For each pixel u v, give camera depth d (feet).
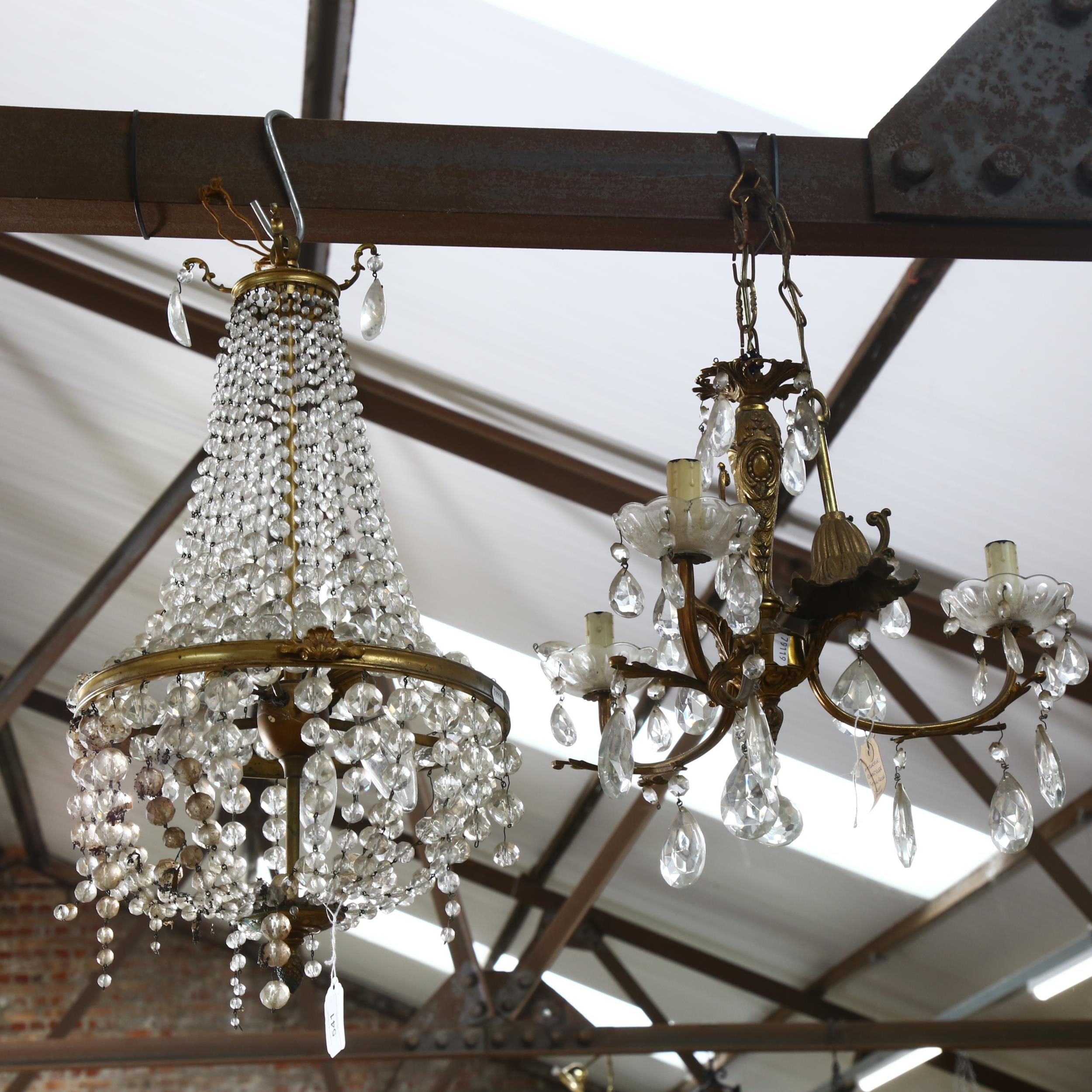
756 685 6.07
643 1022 29.19
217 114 12.26
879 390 12.40
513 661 19.21
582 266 12.16
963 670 14.99
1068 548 13.33
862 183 7.70
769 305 12.05
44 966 29.27
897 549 14.11
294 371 6.98
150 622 6.33
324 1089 29.37
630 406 13.61
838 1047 19.77
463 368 13.94
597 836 22.41
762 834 5.73
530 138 7.66
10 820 29.76
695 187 7.66
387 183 7.52
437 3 10.59
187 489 17.12
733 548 5.83
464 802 6.47
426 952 28.19
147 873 6.20
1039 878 18.78
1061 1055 23.88
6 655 23.94
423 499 16.21
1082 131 7.75
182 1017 29.32
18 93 12.41
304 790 5.84
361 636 6.10
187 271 7.21
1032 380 11.83
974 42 7.85
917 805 18.67
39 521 19.60
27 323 15.62
